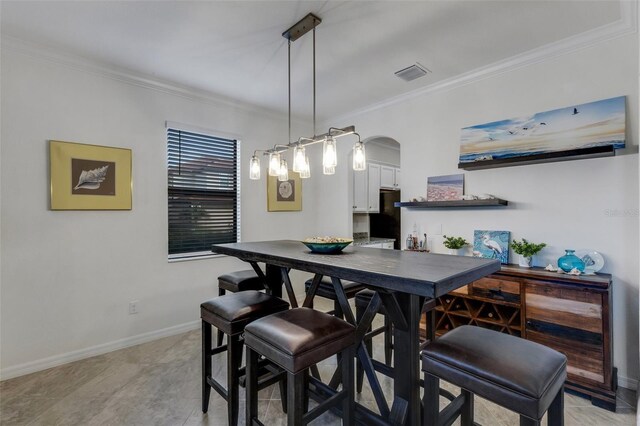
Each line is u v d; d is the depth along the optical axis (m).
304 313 1.62
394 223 5.56
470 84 3.02
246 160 3.90
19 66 2.43
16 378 2.38
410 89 3.38
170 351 2.85
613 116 2.24
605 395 1.99
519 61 2.68
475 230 2.98
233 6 2.02
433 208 3.29
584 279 2.11
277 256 1.86
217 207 3.70
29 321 2.47
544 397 1.01
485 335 1.34
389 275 1.26
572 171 2.46
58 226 2.60
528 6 2.04
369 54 2.65
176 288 3.28
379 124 3.85
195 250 3.51
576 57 2.42
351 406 1.56
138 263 3.03
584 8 2.05
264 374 2.01
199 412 1.99
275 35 2.36
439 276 1.22
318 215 4.66
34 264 2.50
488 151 2.85
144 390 2.22
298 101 3.74
